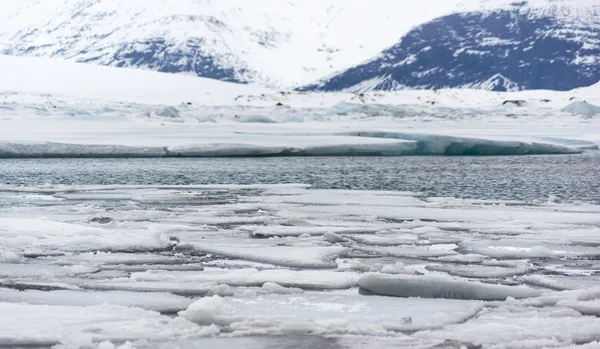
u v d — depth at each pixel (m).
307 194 19.17
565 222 13.95
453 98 96.06
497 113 72.56
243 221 13.84
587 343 6.32
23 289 8.29
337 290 8.40
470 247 11.11
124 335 6.48
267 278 8.77
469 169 29.52
